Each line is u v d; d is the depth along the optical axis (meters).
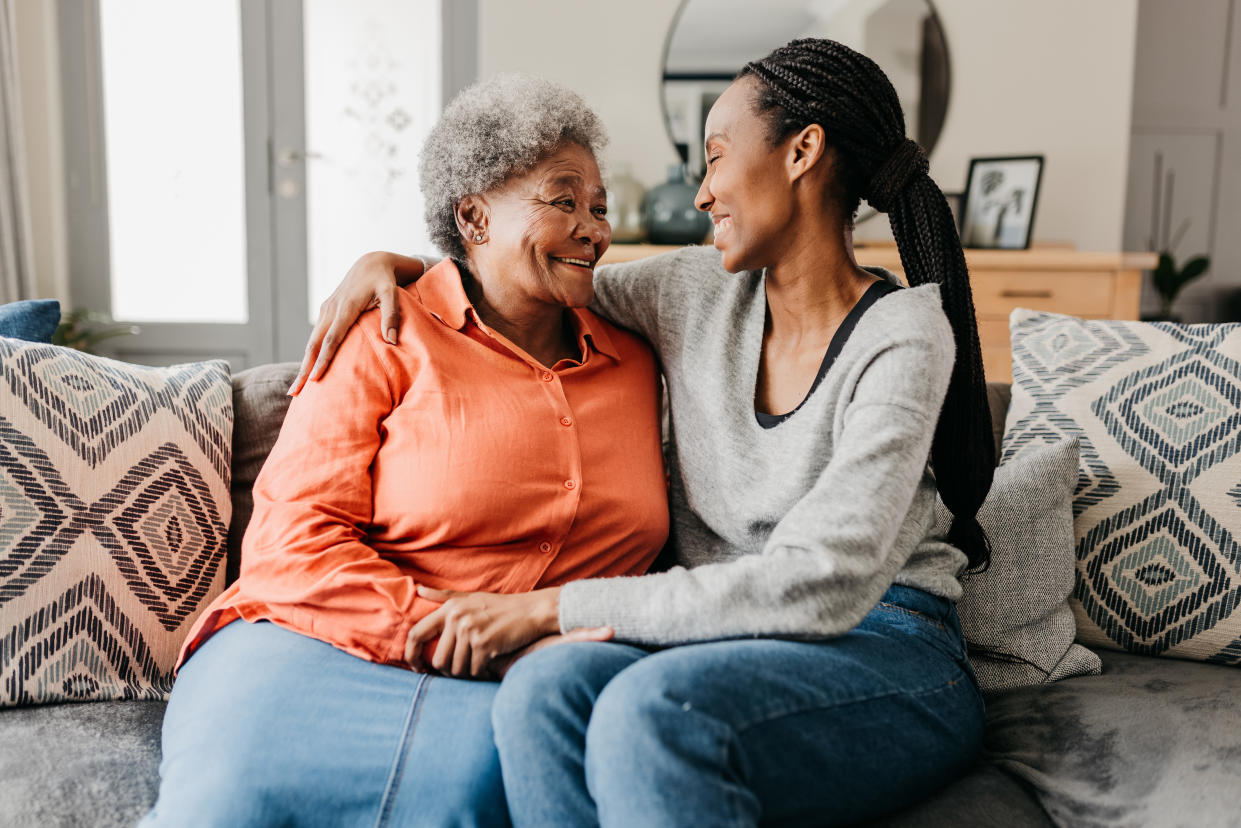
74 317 3.49
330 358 1.14
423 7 3.67
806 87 1.04
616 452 1.18
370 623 0.99
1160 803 0.93
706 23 3.56
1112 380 1.37
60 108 3.57
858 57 1.06
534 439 1.12
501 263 1.17
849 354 1.03
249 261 3.73
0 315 1.34
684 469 1.20
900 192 1.09
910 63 3.62
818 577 0.87
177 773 0.90
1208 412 1.29
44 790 0.94
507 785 0.83
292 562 1.02
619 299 1.32
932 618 1.06
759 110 1.07
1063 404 1.38
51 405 1.17
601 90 3.58
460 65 3.71
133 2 3.55
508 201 1.15
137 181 3.65
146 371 1.32
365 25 3.66
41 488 1.13
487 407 1.12
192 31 3.59
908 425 0.94
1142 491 1.29
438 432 1.09
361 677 0.97
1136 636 1.27
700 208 1.15
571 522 1.12
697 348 1.21
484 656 0.95
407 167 3.75
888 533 0.91
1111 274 3.10
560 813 0.81
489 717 0.91
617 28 3.55
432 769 0.88
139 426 1.24
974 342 1.10
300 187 3.71
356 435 1.09
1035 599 1.24
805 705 0.85
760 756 0.82
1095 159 3.69
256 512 1.08
